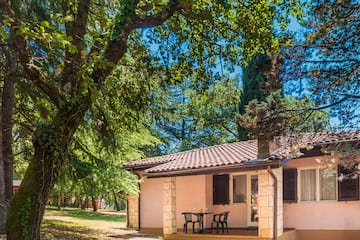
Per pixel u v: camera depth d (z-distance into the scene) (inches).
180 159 714.2
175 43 366.3
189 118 1409.9
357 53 263.7
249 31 345.7
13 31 274.2
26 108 532.7
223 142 1411.2
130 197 783.7
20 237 261.6
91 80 267.4
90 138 566.9
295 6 331.0
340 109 285.0
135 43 365.4
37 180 271.3
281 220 539.5
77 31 303.4
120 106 444.1
